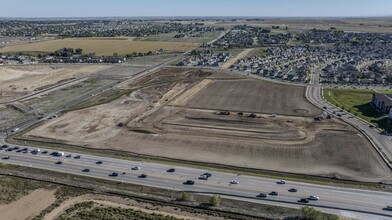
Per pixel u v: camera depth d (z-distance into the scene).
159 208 69.12
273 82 177.00
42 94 160.25
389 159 89.62
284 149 97.06
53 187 77.69
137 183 79.25
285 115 125.50
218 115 126.38
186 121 120.62
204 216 66.44
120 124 117.88
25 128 116.06
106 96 155.38
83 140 105.44
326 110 130.38
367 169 85.06
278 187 76.44
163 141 103.94
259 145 99.81
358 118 120.81
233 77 188.62
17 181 80.25
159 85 174.00
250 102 142.50
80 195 74.25
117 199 72.62
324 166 86.94
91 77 195.88
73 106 140.75
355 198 71.94
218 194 74.12
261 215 66.25
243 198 72.50
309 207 66.19
